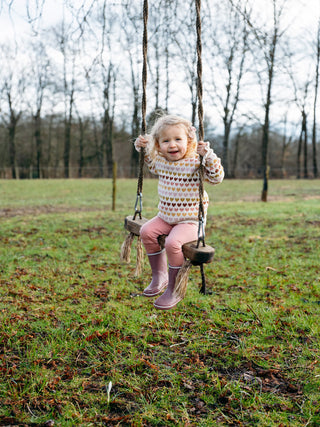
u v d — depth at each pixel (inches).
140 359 146.4
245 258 294.7
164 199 134.6
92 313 187.5
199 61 121.6
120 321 177.2
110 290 223.8
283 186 1058.7
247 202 685.9
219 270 265.3
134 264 280.1
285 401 126.2
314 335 165.2
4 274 246.8
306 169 1475.1
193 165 131.6
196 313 189.3
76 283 236.4
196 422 117.7
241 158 1791.3
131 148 1518.2
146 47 139.3
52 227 413.1
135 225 144.6
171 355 153.1
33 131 1592.0
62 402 125.2
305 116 1411.2
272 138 1756.9
